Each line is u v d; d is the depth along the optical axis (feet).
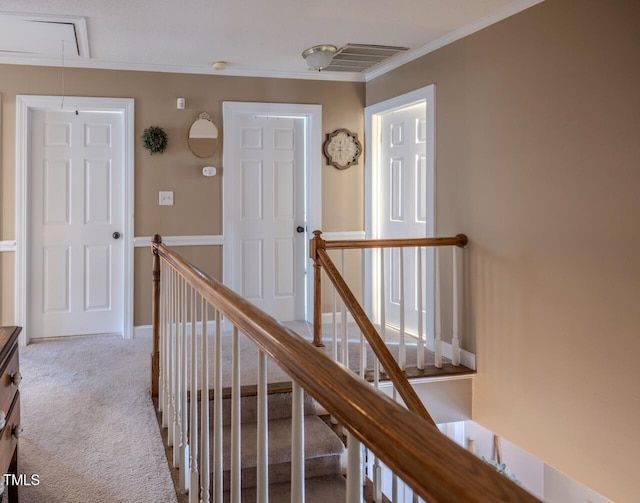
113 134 14.69
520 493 1.56
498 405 10.83
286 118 15.94
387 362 8.16
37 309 14.37
